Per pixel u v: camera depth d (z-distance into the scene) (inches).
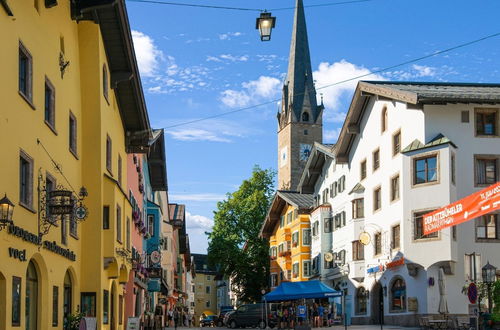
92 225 1108.5
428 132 1696.6
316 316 1860.2
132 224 1556.3
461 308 1648.6
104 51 1170.0
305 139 5211.6
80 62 1113.4
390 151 1854.1
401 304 1803.6
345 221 2231.8
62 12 994.7
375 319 1973.4
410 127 1755.7
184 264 4242.1
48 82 903.7
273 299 1560.0
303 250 2650.1
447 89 1793.8
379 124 1931.6
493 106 1708.9
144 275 1823.3
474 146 1699.1
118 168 1337.4
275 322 2100.1
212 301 6087.6
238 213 3152.1
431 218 1341.0
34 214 819.4
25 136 788.6
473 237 1681.8
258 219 3147.1
